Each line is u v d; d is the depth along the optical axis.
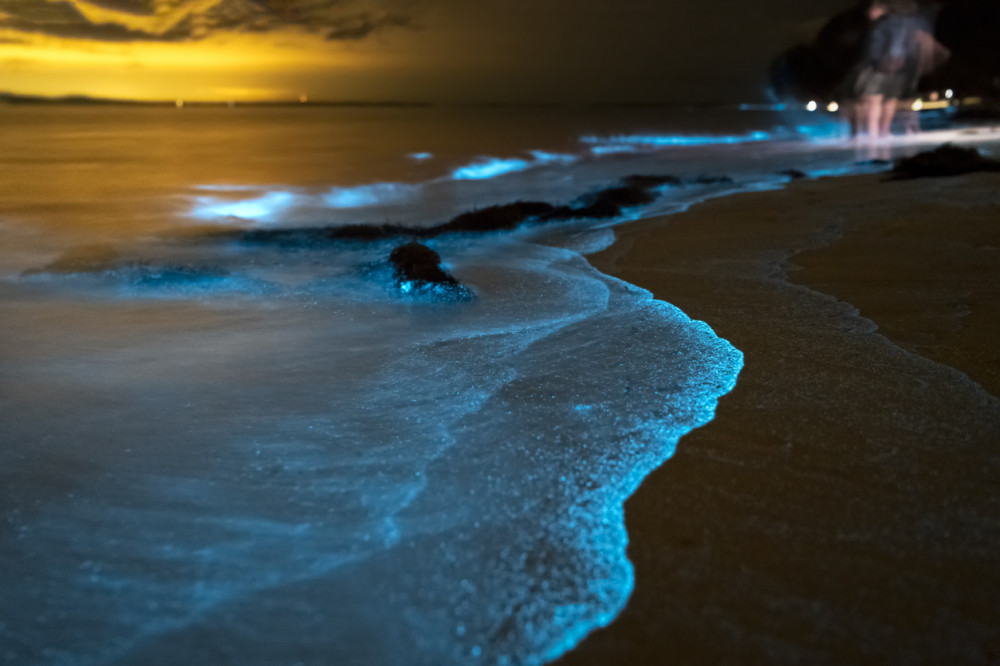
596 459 2.40
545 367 3.29
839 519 2.05
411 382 3.14
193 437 2.60
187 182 12.11
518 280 5.27
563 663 1.54
